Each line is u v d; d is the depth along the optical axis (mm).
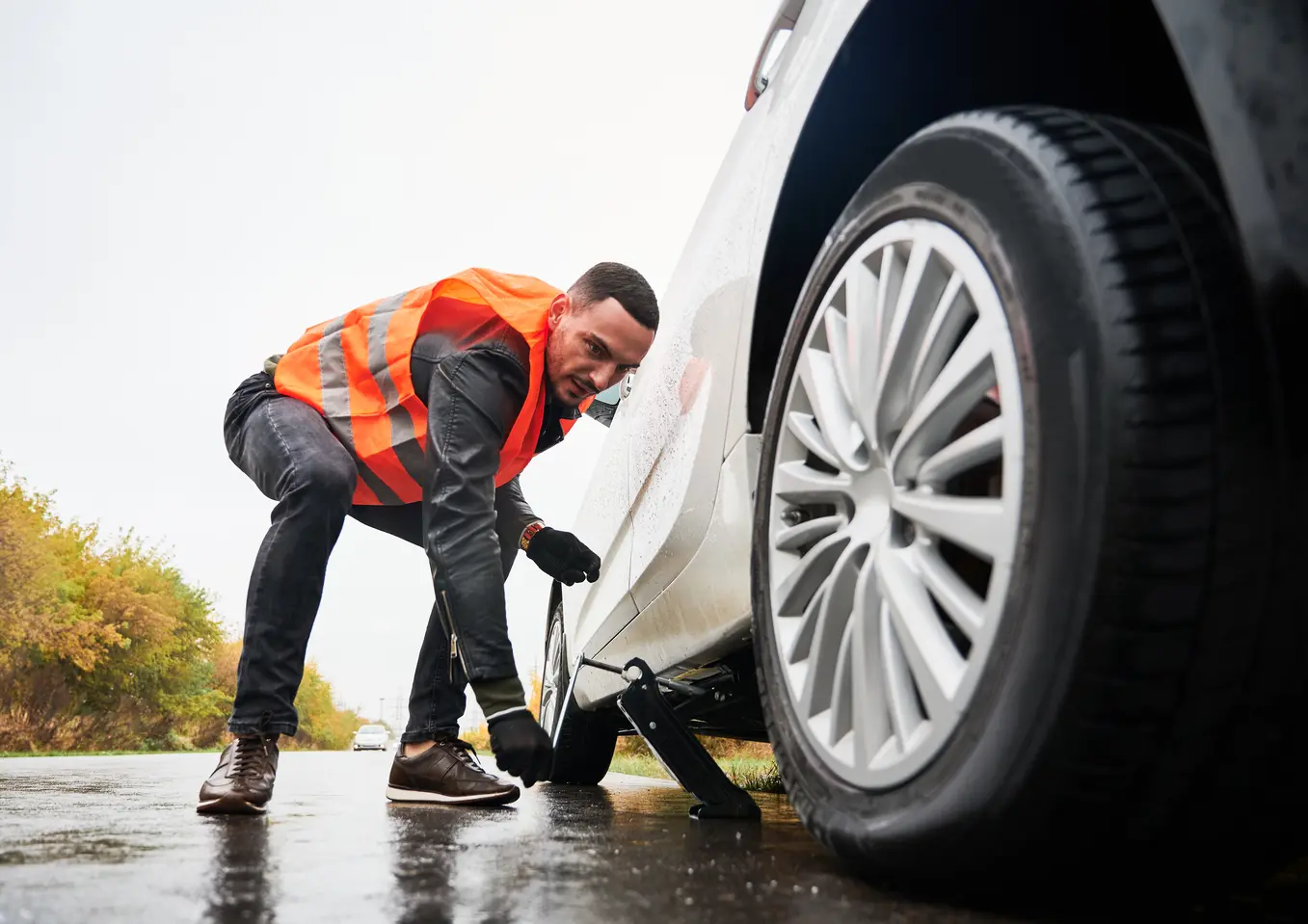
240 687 1866
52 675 27250
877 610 1041
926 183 1054
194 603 34344
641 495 2184
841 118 1328
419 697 2270
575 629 3129
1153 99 1063
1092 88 1120
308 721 63625
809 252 1474
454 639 1904
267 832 1547
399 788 2285
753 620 1335
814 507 1266
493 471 1917
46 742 26938
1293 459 717
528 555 2277
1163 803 776
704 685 2117
